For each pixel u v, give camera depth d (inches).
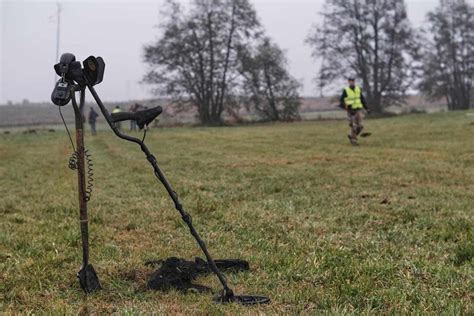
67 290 177.0
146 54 2437.3
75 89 163.8
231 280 185.5
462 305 155.7
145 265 203.2
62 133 1691.7
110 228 274.7
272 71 2500.0
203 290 172.9
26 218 306.8
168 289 174.6
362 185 419.5
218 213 309.6
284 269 197.2
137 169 575.2
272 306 159.0
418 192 380.2
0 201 374.3
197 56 2485.2
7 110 3732.8
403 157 624.7
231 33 2490.2
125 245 238.4
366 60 2652.6
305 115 2994.6
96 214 307.6
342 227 270.8
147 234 262.8
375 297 164.4
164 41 2432.3
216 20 2452.0
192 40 2442.2
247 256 215.6
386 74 2659.9
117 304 163.0
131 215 308.7
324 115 2928.2
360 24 2620.6
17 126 2642.7
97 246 235.6
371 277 184.7
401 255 219.0
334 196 368.2
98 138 1337.4
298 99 2541.8
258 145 916.0
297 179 458.6
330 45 2652.6
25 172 585.3
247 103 2539.4
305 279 187.6
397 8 2586.1
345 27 2605.8
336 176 471.5
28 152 905.5
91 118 1519.4
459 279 183.3
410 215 295.4
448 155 636.1
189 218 165.9
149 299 166.4
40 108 3905.0
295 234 255.3
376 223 281.9
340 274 188.5
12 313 152.9
